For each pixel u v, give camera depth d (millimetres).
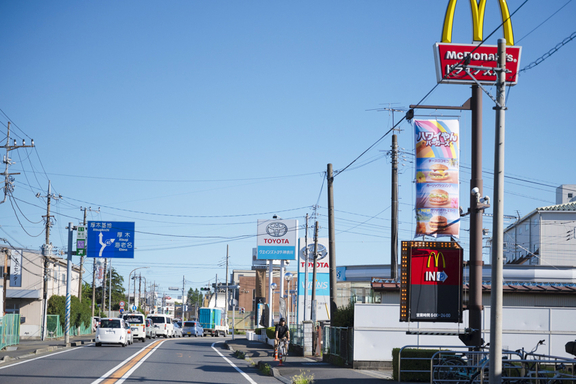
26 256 59094
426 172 21734
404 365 18172
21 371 18641
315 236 34875
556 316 23297
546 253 61000
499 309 12727
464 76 19672
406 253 18719
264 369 21625
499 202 12922
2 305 46531
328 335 28297
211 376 19344
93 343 42906
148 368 21000
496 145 13117
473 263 18609
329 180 29641
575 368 17766
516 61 20469
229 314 107312
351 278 54500
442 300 18562
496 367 12617
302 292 47625
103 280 76375
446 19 20391
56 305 60375
